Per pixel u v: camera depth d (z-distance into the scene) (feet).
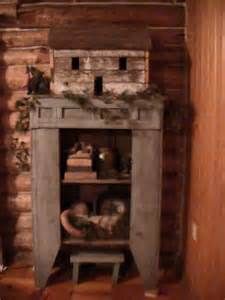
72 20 9.86
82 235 9.32
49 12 9.84
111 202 9.73
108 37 8.84
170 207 10.39
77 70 8.87
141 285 9.73
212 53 7.60
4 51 9.99
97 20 9.87
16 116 10.13
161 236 10.51
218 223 7.18
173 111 9.82
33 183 9.04
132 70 8.87
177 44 9.91
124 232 9.50
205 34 8.13
